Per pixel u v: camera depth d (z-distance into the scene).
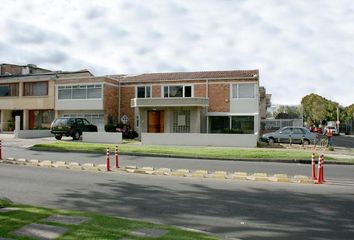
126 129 34.47
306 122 86.12
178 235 5.92
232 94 33.72
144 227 6.35
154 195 9.73
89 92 37.03
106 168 15.03
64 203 8.72
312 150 24.62
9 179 12.08
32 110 41.84
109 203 8.77
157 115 34.75
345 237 6.37
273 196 9.68
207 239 5.80
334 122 73.75
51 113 40.94
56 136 31.44
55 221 6.54
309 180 12.39
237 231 6.69
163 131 34.47
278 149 23.80
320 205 8.67
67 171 14.16
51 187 10.75
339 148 28.02
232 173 14.03
